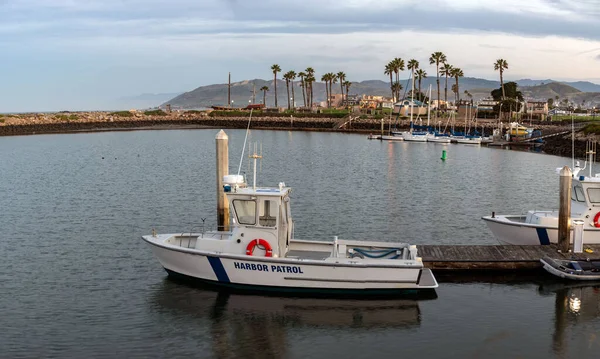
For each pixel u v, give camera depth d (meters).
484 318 15.45
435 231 26.36
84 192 37.19
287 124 135.88
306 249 18.12
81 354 13.38
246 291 16.97
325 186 40.69
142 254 21.61
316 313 15.69
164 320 15.29
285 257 17.22
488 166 57.94
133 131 121.25
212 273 17.02
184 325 15.00
